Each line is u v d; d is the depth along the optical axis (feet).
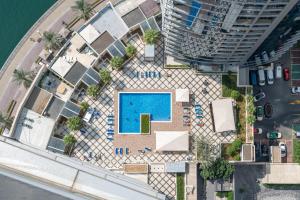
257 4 241.14
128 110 339.16
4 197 289.33
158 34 335.47
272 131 356.18
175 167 334.44
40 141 332.39
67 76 335.26
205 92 340.39
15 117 330.95
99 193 304.09
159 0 326.65
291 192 357.61
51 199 291.38
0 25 357.20
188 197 338.95
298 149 348.18
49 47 346.54
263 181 354.54
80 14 351.87
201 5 253.65
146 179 335.67
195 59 335.26
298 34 309.83
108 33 337.93
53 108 334.65
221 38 292.61
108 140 337.52
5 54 354.33
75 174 305.53
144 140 338.13
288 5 243.19
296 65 357.41
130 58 338.13
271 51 334.03
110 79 336.70
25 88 349.82
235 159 341.62
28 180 288.71
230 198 352.08
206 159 334.44
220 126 333.83
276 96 357.00
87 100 338.13
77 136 336.90
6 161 300.40
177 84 339.98
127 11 340.59
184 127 339.98
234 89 340.80
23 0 357.82
